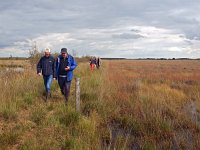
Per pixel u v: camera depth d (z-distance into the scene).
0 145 3.22
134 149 3.53
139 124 4.26
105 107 5.14
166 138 3.86
